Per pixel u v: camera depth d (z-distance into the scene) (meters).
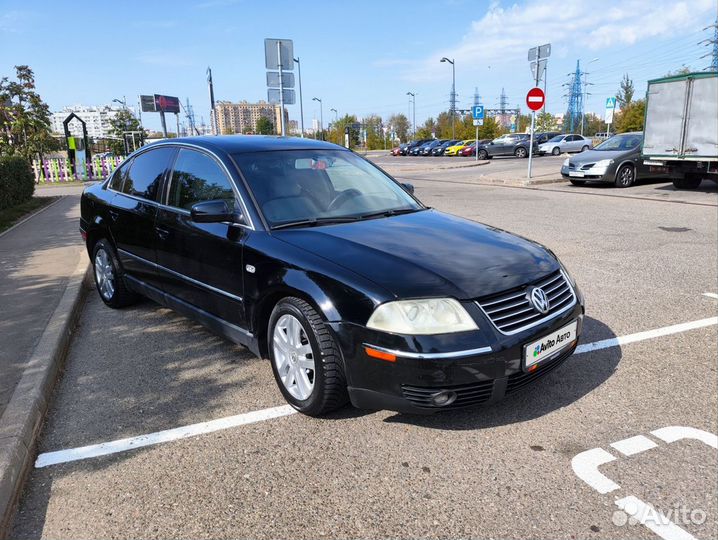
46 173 25.05
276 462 2.97
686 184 15.07
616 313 5.22
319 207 3.97
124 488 2.79
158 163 4.80
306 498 2.68
